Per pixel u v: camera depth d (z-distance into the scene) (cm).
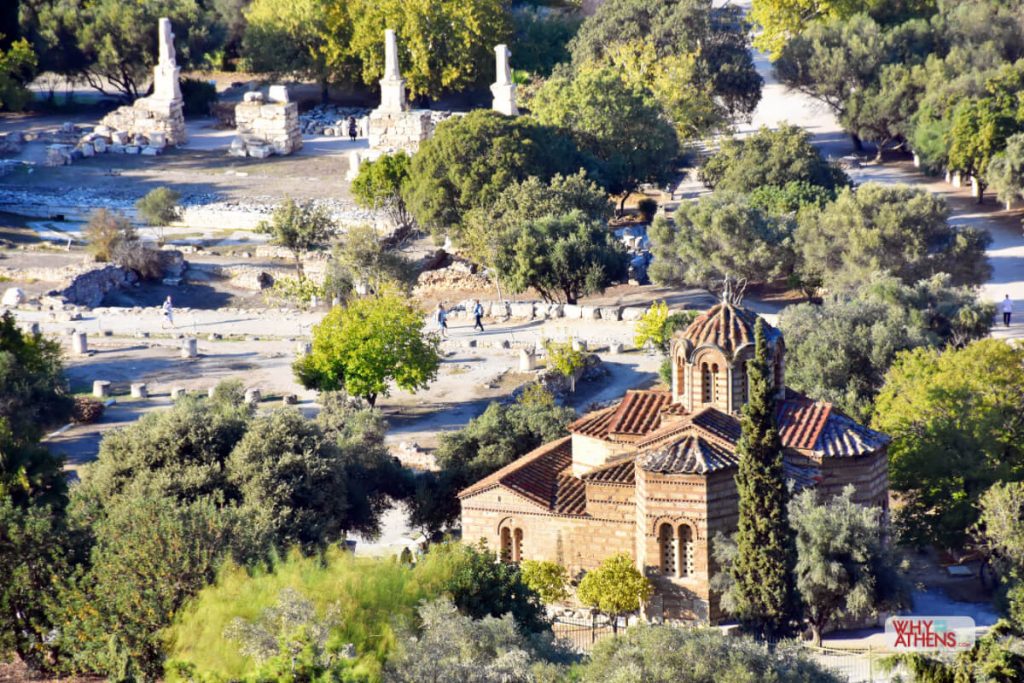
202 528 19575
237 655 16812
